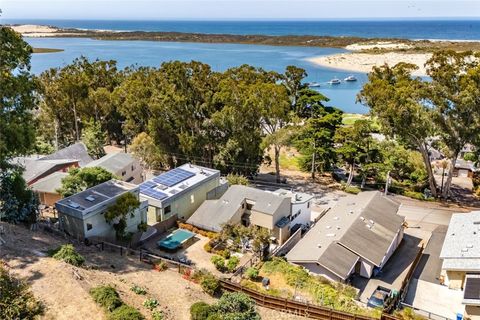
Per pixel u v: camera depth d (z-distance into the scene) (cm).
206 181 4081
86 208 2966
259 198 3697
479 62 4509
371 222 3472
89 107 6606
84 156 5259
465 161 5812
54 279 2047
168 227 3659
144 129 5750
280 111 4775
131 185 3459
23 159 4556
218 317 1880
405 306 2677
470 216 3553
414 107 4391
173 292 2273
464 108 4272
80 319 1788
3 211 3003
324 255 2962
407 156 5272
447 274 2994
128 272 2527
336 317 2256
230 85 5006
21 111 3028
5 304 1734
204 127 5066
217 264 2952
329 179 5472
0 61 2805
